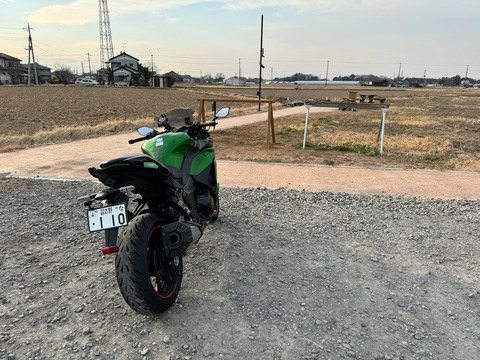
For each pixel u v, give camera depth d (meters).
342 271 3.64
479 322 2.90
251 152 9.59
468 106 31.61
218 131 13.44
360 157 9.09
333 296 3.22
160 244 2.97
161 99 39.41
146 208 3.29
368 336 2.72
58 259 3.87
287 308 3.04
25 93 46.94
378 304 3.12
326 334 2.74
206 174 3.95
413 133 13.93
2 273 3.58
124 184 2.77
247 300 3.15
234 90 66.25
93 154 9.11
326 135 12.66
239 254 3.96
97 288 3.34
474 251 4.09
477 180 6.94
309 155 9.25
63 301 3.14
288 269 3.67
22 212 5.18
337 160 8.70
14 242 4.24
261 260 3.84
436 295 3.26
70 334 2.73
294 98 40.59
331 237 4.41
